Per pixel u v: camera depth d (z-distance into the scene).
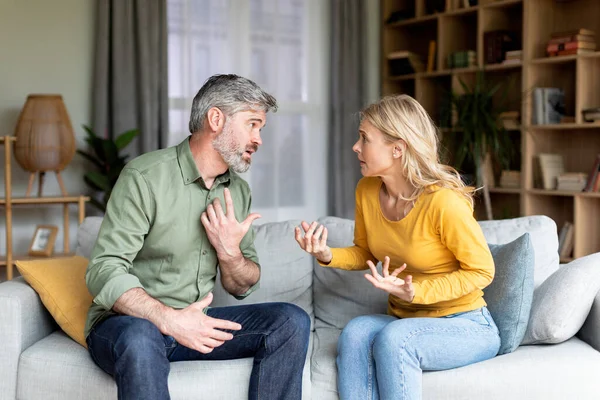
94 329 1.80
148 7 4.32
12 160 4.17
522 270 1.93
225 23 4.70
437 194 1.88
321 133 5.14
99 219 2.51
